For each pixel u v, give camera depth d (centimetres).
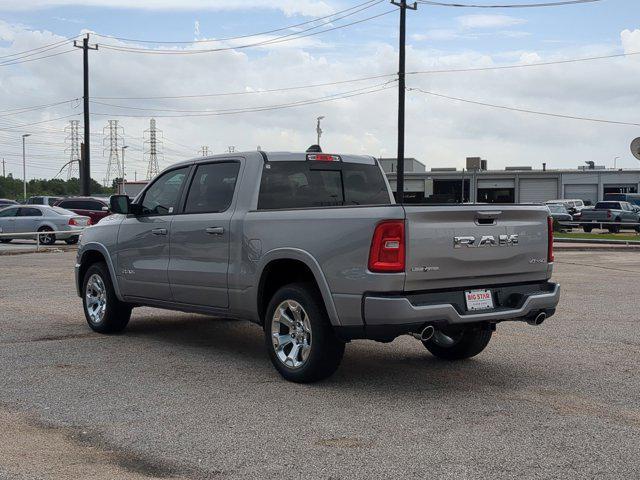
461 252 598
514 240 636
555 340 844
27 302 1170
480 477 418
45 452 462
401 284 571
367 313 577
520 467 434
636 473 424
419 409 559
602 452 460
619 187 6975
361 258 580
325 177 754
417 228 577
